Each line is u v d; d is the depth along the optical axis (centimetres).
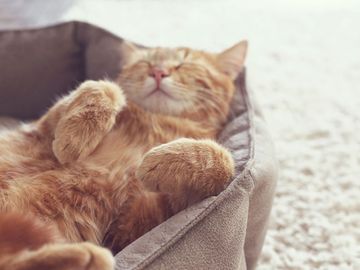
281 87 83
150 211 36
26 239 29
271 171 39
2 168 37
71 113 38
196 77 46
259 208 39
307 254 49
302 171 61
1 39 57
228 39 103
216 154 35
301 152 65
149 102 45
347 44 100
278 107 76
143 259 30
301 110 76
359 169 62
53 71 57
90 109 38
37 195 35
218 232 33
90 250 27
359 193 57
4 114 59
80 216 36
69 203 36
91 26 57
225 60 49
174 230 32
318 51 97
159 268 30
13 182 36
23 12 79
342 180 59
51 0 84
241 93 49
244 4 123
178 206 36
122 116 41
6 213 30
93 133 38
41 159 38
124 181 37
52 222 34
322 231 51
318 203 56
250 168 36
